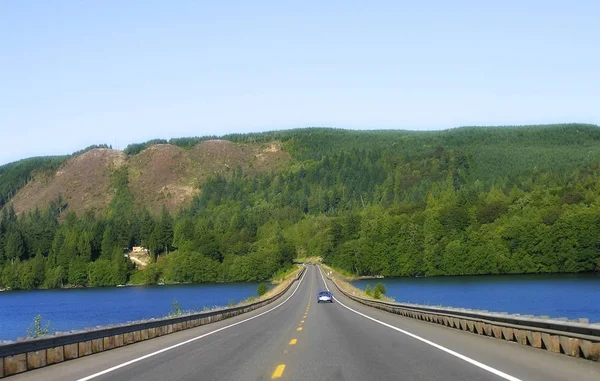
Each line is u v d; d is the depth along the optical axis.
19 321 76.88
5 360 15.22
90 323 71.25
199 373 14.51
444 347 18.83
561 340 16.11
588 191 145.25
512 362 14.79
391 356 16.80
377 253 161.12
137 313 86.75
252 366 15.45
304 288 106.94
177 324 31.41
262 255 179.88
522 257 135.50
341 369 14.48
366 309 52.66
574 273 127.38
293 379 13.11
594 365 13.93
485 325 22.72
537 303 73.19
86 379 14.06
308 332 26.77
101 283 176.50
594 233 124.44
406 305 39.12
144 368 15.74
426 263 151.25
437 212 159.75
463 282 123.25
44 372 15.73
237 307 49.38
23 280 172.75
